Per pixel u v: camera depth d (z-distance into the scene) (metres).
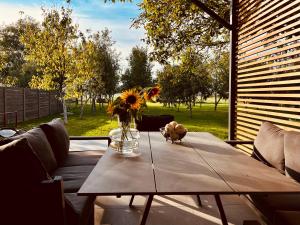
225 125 12.11
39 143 2.60
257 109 4.32
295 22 3.17
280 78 3.68
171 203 3.18
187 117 15.84
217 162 2.22
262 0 4.04
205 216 2.87
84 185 1.66
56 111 16.98
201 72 14.68
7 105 10.58
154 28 8.17
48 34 12.21
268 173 1.95
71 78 12.37
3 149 1.67
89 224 2.12
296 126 3.24
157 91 2.57
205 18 8.05
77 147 6.38
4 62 19.41
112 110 2.48
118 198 3.31
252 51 4.43
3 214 1.69
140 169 2.01
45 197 1.68
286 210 1.99
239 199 3.28
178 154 2.48
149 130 4.48
